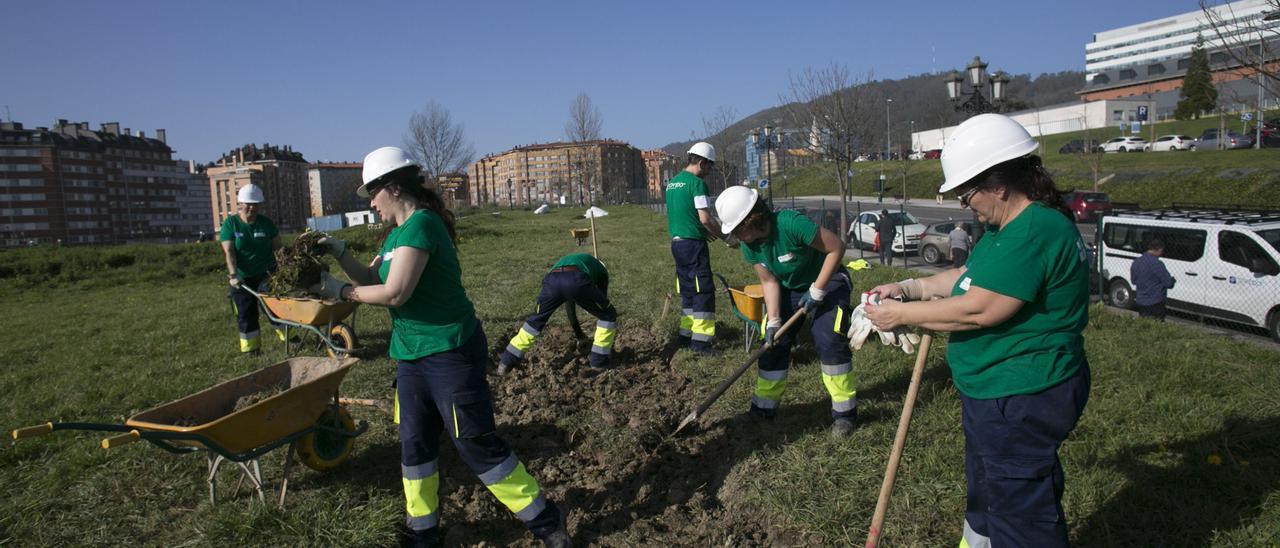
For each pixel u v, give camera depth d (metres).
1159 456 4.33
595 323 9.56
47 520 4.28
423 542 3.88
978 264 2.72
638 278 13.20
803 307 4.92
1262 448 4.35
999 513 2.77
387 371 7.29
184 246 24.17
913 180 55.34
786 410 5.62
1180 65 87.81
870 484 4.24
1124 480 4.07
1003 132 2.75
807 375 6.37
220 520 4.09
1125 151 51.25
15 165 97.69
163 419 4.20
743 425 5.46
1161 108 78.62
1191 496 3.89
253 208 8.37
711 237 7.42
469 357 3.71
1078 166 44.47
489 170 135.12
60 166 100.50
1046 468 2.69
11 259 21.00
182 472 4.82
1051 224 2.61
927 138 75.19
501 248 23.67
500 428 5.80
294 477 4.72
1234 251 10.92
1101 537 3.62
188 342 9.45
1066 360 2.66
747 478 4.57
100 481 4.70
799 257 4.99
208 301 13.86
